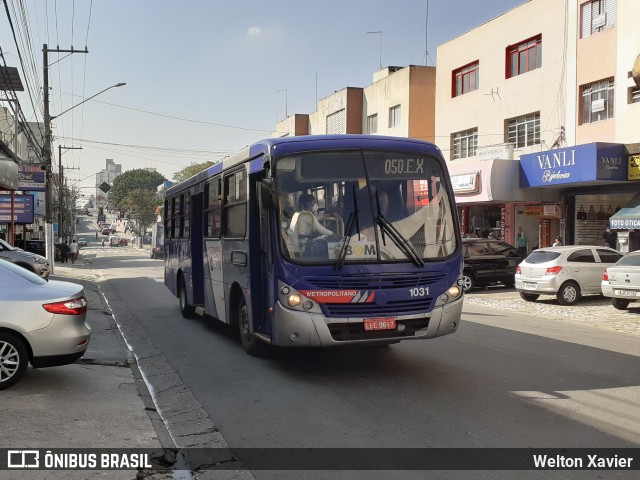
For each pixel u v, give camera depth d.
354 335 7.16
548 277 16.86
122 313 15.66
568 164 21.52
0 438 5.30
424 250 7.53
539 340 10.80
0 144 19.41
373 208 7.49
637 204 20.08
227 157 9.95
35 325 6.78
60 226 56.59
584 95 22.91
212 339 11.02
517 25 25.91
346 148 7.62
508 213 26.44
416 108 34.16
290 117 48.78
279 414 6.27
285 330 7.20
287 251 7.27
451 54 30.17
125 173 127.12
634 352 9.66
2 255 19.12
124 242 99.56
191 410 6.57
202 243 11.82
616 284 15.38
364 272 7.21
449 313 7.52
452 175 26.52
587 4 22.72
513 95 26.14
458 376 7.78
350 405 6.50
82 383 7.47
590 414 6.08
